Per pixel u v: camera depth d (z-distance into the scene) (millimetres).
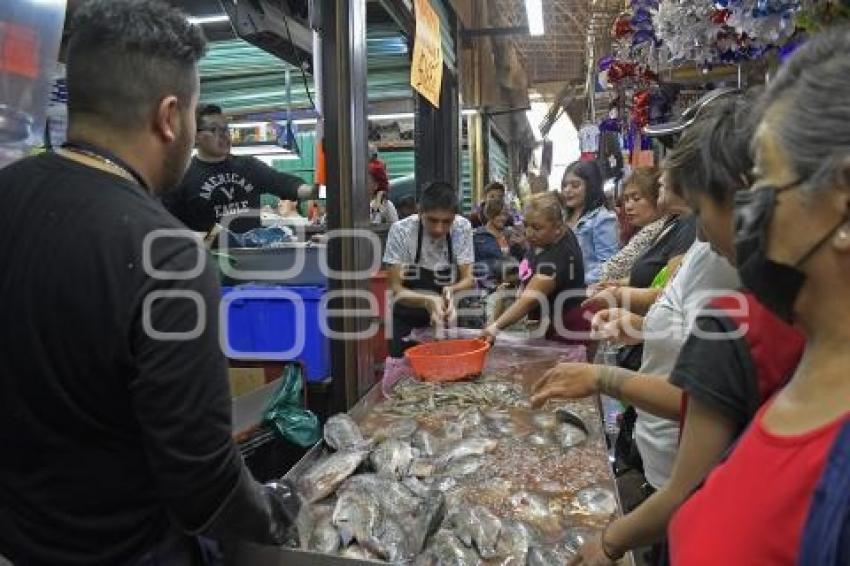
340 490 1549
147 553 1039
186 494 928
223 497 967
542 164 13156
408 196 5840
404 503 1454
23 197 982
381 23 4316
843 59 514
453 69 5520
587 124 8039
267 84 4664
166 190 1127
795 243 534
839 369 574
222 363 971
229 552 1176
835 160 492
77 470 974
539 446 1819
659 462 1601
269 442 2232
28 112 1501
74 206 950
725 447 960
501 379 2469
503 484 1572
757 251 557
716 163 856
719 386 947
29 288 934
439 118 5449
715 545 626
